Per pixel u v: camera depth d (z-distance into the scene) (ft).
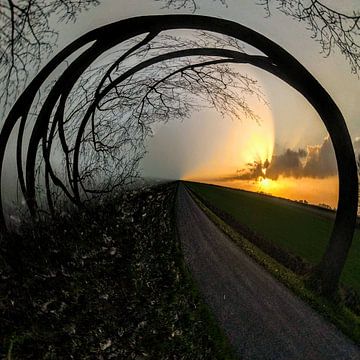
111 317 24.77
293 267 31.89
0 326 19.49
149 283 31.17
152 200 46.44
